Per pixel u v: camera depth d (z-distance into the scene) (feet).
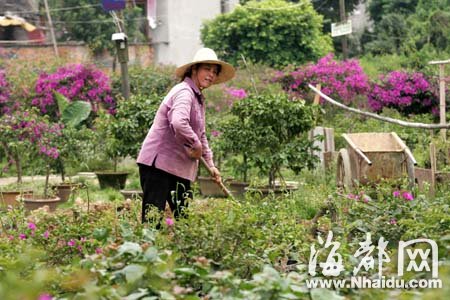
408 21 117.80
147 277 14.64
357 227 22.34
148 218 23.02
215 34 108.88
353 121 63.31
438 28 103.09
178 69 25.98
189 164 25.93
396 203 23.80
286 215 25.85
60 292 15.26
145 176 25.82
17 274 16.71
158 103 46.47
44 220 22.09
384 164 35.35
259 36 106.73
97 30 118.83
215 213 18.85
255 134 41.70
